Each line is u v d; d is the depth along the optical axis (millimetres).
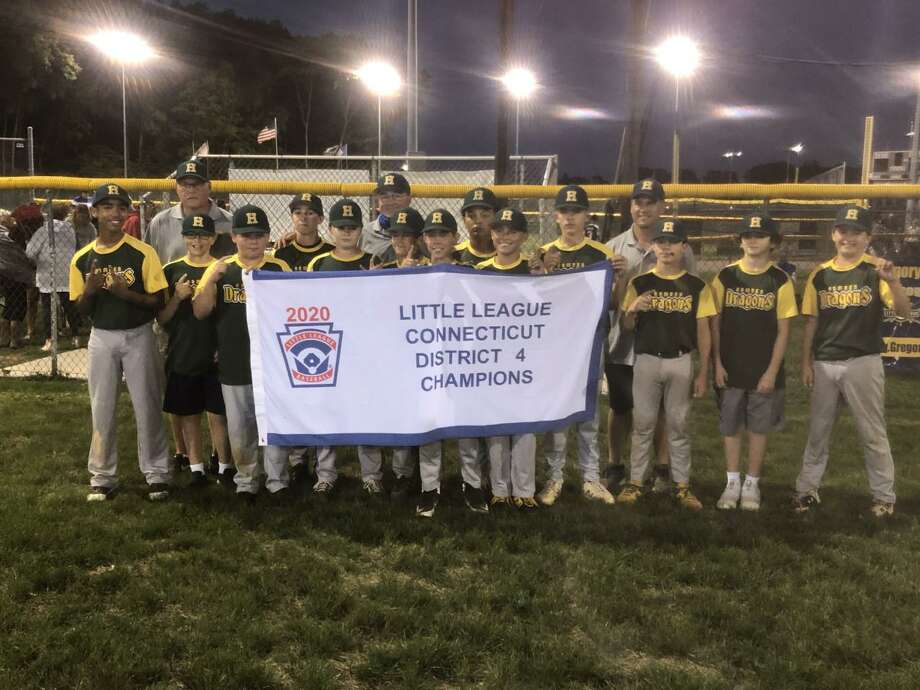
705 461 5781
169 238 5617
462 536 4246
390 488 5055
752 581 3738
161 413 4871
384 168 17078
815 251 14938
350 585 3707
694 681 2893
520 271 4715
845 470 5578
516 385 4625
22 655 2977
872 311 4551
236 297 4613
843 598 3553
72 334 10625
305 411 4523
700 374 4828
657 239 4711
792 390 8289
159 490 4781
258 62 67938
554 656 3049
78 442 5859
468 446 4648
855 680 2906
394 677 2953
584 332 4699
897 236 8906
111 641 3090
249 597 3463
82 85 46875
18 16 39812
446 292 4496
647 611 3432
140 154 53938
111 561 3910
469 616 3367
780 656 3068
